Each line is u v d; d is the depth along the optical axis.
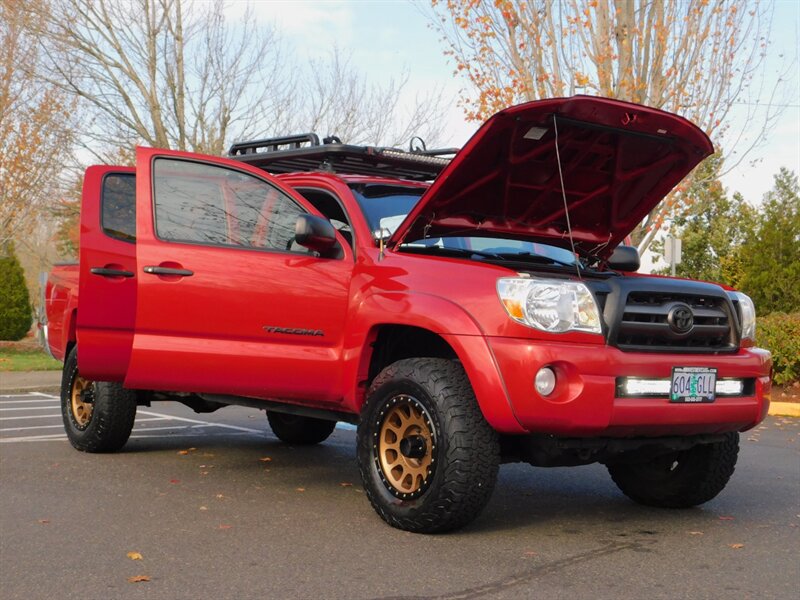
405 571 3.96
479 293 4.50
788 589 3.81
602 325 4.46
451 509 4.46
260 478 6.15
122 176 5.89
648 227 15.64
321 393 5.23
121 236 5.64
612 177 5.43
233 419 9.75
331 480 6.12
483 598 3.61
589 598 3.64
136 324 5.33
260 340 5.30
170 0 19.84
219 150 20.47
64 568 3.97
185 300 5.32
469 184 5.02
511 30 15.49
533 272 4.59
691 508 5.49
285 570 3.96
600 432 4.44
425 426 4.57
